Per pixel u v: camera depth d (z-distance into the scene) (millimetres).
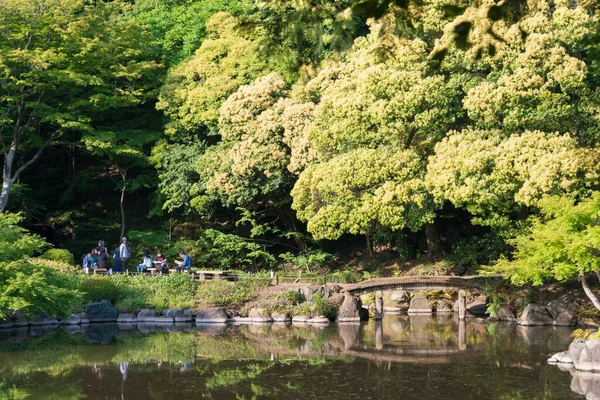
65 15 41375
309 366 22844
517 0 6555
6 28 39781
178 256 42156
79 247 44062
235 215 43562
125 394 19438
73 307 33844
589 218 23797
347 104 34094
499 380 20484
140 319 34344
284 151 38188
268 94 39219
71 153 48375
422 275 36438
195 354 25031
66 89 44031
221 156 39625
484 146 30719
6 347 26422
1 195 40062
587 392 18938
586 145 30172
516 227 33438
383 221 33250
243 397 19094
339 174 33719
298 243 41156
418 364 22938
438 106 32625
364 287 34406
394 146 34156
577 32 29812
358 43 36344
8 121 39469
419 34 34531
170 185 41938
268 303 34812
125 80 45344
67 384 20531
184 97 42500
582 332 24672
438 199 32344
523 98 30109
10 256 26984
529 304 31906
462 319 33656
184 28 47188
